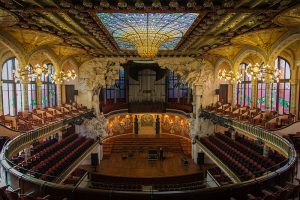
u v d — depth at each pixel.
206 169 26.02
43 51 19.45
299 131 16.41
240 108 21.33
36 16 11.95
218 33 15.94
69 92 28.98
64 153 19.48
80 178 23.53
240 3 10.05
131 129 36.56
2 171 8.50
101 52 24.62
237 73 23.44
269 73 17.31
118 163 28.45
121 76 35.78
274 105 23.56
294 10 10.89
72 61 27.16
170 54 26.14
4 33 14.88
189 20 12.88
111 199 6.50
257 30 14.74
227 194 6.68
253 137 16.45
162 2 10.30
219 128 28.89
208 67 28.30
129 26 13.93
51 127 17.17
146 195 6.42
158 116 36.47
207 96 28.59
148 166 27.27
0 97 19.53
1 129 14.98
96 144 27.53
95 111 29.28
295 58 20.48
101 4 10.03
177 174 24.70
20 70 17.02
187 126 33.38
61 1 9.81
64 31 15.50
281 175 7.53
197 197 6.49
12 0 9.80
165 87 35.62
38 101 23.23
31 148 18.36
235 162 18.42
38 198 6.35
